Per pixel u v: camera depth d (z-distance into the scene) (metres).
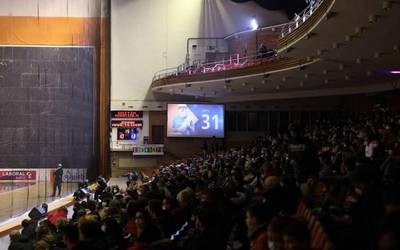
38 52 32.12
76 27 35.03
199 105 36.81
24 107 31.73
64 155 31.77
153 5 37.81
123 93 37.50
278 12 37.12
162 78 34.72
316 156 8.02
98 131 36.16
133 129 37.38
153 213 6.39
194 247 4.84
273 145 19.92
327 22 15.36
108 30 37.22
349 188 5.34
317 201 5.84
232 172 11.15
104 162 36.41
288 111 37.28
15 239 9.20
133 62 37.69
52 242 8.01
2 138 31.48
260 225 4.38
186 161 29.92
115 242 6.32
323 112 36.84
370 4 13.18
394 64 22.55
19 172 31.39
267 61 25.98
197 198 8.51
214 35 37.75
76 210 11.83
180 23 37.78
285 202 5.55
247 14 37.41
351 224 4.35
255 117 37.41
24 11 34.62
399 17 14.35
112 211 8.97
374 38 17.39
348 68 23.78
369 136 11.45
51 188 27.36
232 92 35.06
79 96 32.59
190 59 37.66
